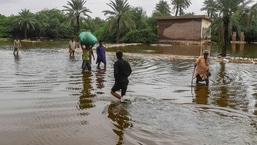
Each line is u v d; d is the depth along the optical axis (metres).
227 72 16.28
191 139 6.24
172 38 53.66
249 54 30.38
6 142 6.05
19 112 8.10
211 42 54.12
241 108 8.73
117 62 9.29
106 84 12.16
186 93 10.66
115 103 9.07
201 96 10.23
